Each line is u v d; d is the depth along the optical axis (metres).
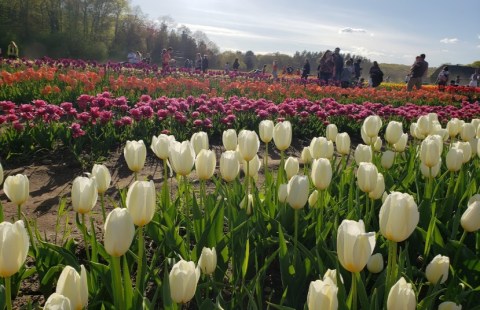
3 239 1.74
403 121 13.16
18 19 67.38
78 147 7.82
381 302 2.55
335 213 3.52
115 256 2.01
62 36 67.69
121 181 6.84
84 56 69.12
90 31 76.50
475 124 5.20
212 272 2.79
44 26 71.81
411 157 4.77
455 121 5.09
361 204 3.91
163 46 91.94
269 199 3.87
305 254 3.02
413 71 22.91
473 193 3.97
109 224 1.93
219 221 3.10
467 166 4.73
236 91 18.00
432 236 3.19
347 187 4.40
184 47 95.25
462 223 2.89
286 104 11.08
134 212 2.21
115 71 24.45
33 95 13.03
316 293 1.71
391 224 2.06
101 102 9.44
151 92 14.46
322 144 3.91
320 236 3.06
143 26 88.06
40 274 3.14
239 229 3.20
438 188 4.21
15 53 28.83
